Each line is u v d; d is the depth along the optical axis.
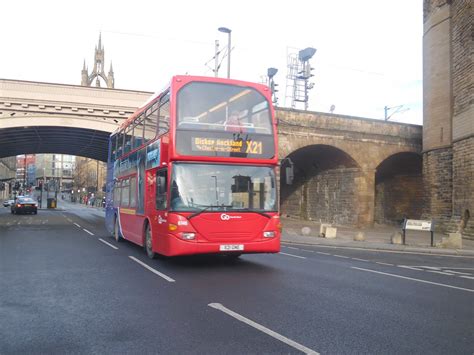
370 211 31.80
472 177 23.36
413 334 5.63
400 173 36.62
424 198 29.56
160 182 10.81
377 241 21.22
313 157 34.72
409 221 19.39
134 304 7.01
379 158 32.22
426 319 6.41
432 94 28.69
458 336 5.58
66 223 28.56
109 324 5.90
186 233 9.95
